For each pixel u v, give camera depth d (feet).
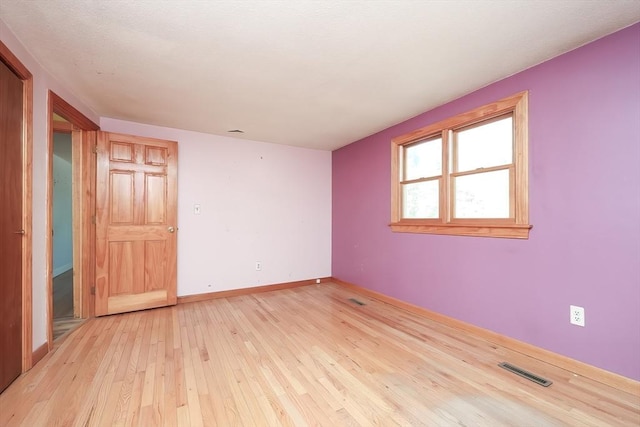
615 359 5.96
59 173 19.12
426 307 10.29
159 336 8.55
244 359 7.16
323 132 12.79
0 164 5.62
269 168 14.40
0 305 5.63
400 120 11.25
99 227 10.11
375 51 6.57
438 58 6.89
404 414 5.16
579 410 5.26
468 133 9.18
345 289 14.51
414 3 5.04
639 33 5.62
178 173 12.21
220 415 5.10
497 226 7.97
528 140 7.36
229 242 13.29
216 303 12.05
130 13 5.28
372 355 7.38
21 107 6.36
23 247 6.39
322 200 16.05
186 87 8.38
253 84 8.20
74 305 10.06
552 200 6.93
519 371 6.59
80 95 8.87
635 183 5.71
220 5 5.09
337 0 4.96
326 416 5.10
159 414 5.12
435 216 10.38
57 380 6.14
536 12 5.29
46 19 5.44
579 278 6.48
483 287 8.45
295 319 10.06
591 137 6.29
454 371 6.61
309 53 6.65
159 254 11.25
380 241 12.54
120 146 10.55
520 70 7.49
